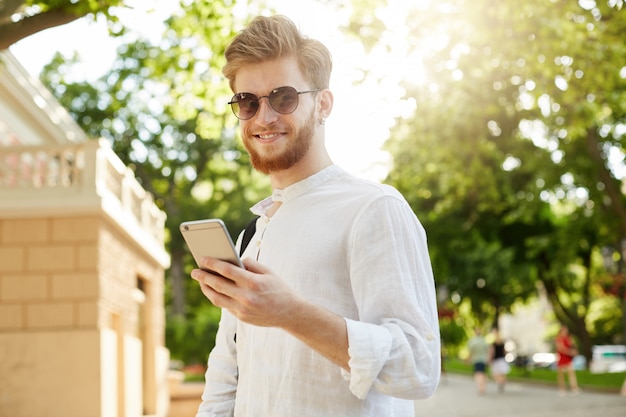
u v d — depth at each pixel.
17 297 16.84
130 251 20.17
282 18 2.79
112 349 17.59
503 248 41.41
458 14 13.80
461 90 16.94
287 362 2.56
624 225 26.62
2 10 10.45
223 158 51.31
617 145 26.66
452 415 19.62
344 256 2.59
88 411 16.38
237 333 2.83
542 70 13.78
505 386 31.42
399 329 2.40
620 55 13.96
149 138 48.16
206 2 14.56
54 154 17.31
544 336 80.56
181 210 51.00
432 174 24.70
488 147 21.17
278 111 2.72
